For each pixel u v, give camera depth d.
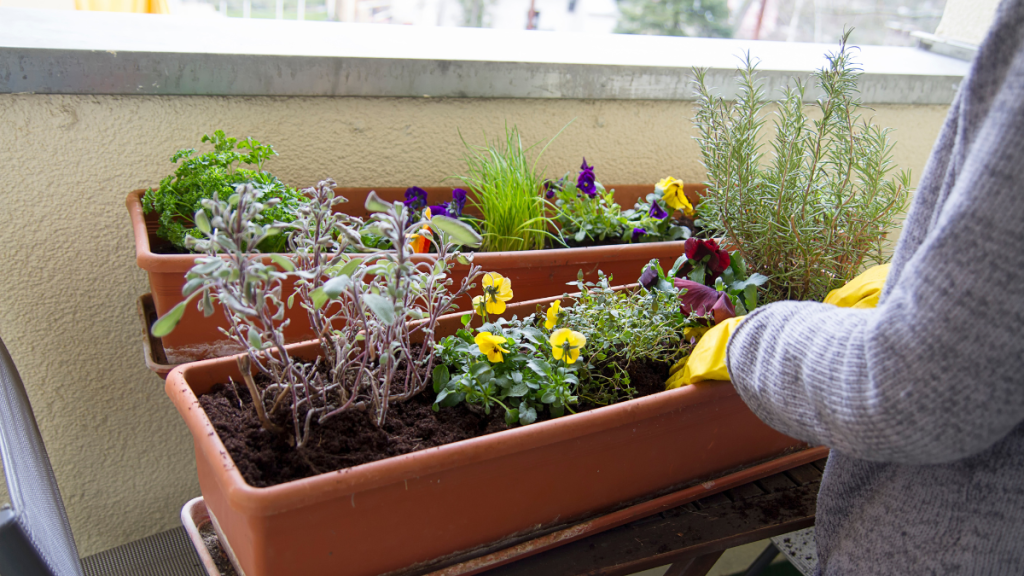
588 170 1.39
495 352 0.80
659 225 1.41
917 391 0.45
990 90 0.47
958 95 0.51
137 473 1.44
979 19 1.81
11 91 1.04
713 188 1.14
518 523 0.76
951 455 0.47
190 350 0.96
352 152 1.34
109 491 1.43
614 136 1.55
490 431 0.77
